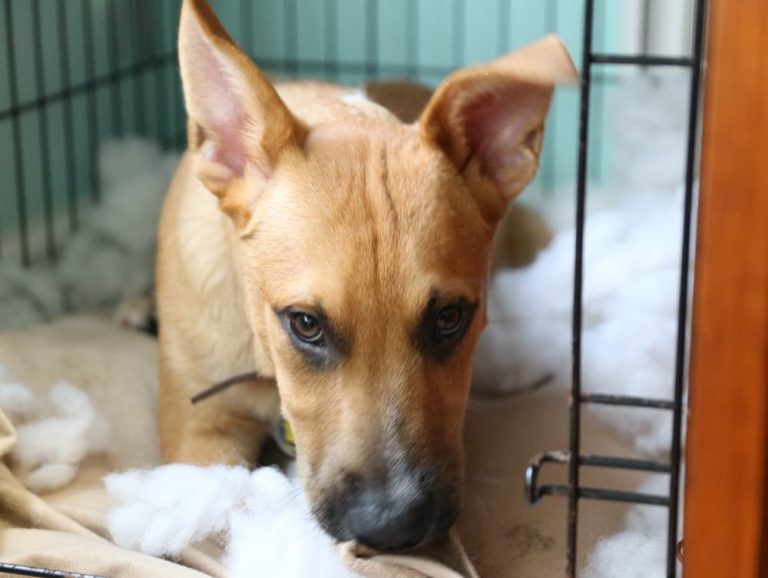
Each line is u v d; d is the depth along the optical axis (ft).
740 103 1.17
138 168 3.01
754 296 1.21
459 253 1.63
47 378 2.18
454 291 1.59
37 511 1.80
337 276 1.55
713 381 1.25
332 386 1.59
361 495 1.52
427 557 1.59
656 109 3.20
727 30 1.15
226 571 1.68
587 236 2.75
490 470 2.03
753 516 1.27
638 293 2.52
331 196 1.61
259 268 1.69
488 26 3.38
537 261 2.74
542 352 2.39
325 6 3.40
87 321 2.64
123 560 1.63
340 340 1.56
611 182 3.21
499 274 2.71
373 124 1.77
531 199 3.03
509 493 1.96
